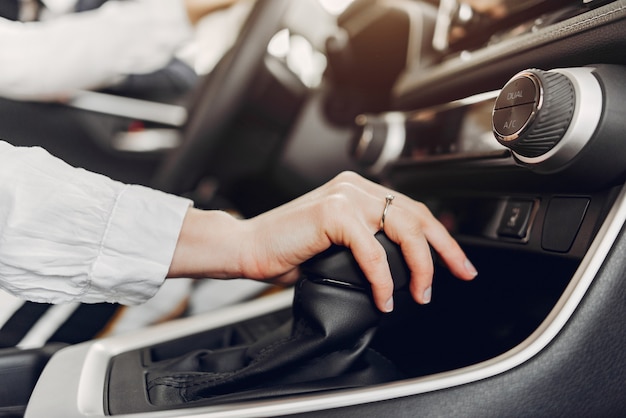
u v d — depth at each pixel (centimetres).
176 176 82
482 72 51
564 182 37
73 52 91
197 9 90
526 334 40
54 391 45
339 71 87
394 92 75
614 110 33
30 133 101
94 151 106
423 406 35
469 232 50
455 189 56
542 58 43
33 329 77
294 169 96
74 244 41
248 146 96
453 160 51
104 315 81
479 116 49
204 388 41
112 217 41
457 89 57
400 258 40
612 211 35
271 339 47
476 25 60
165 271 42
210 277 44
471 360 42
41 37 91
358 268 39
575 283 35
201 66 112
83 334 79
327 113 93
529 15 53
